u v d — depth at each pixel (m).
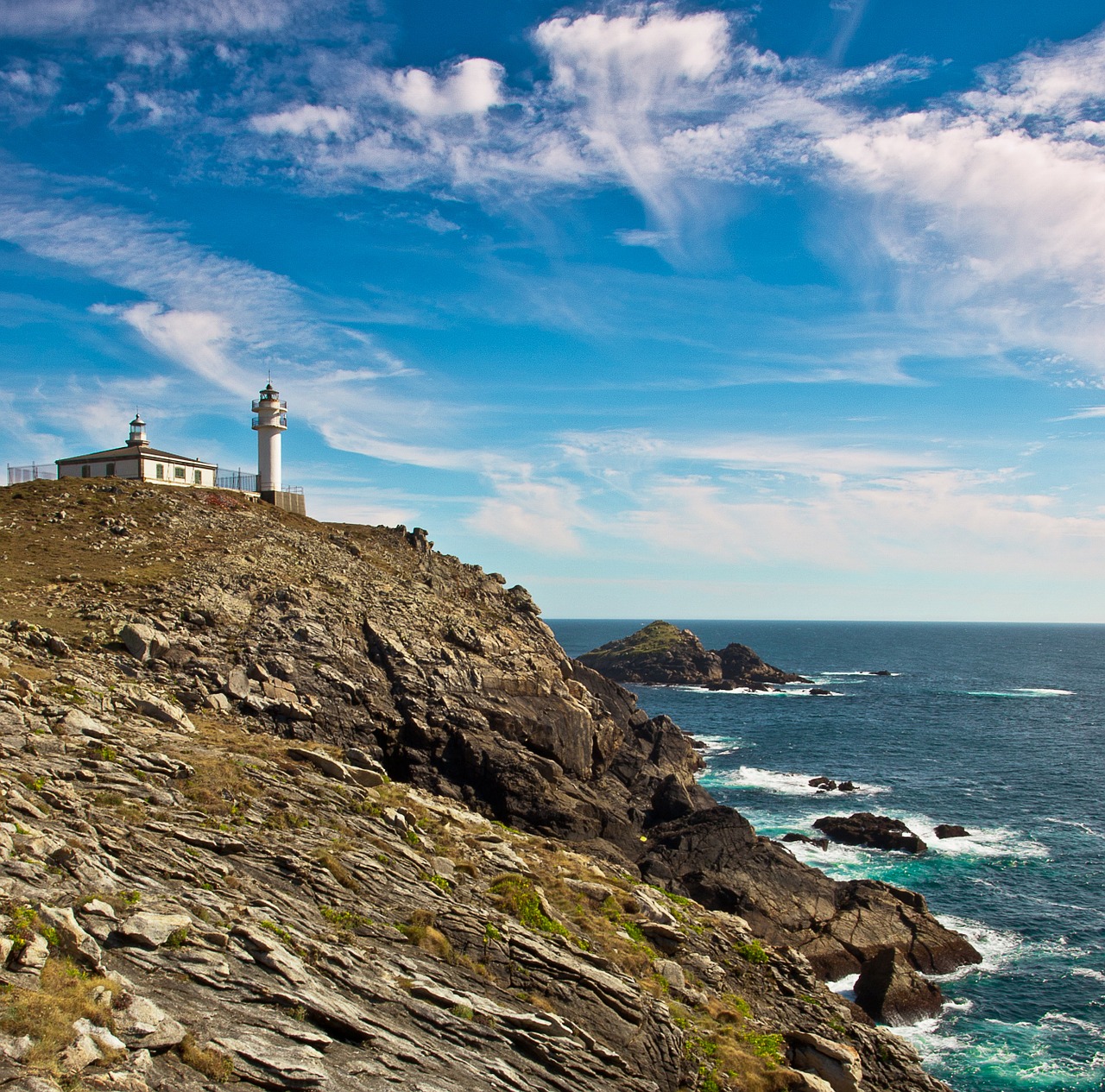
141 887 18.16
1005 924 50.12
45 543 53.72
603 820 50.75
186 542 58.09
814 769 90.81
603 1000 23.70
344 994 18.22
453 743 48.88
